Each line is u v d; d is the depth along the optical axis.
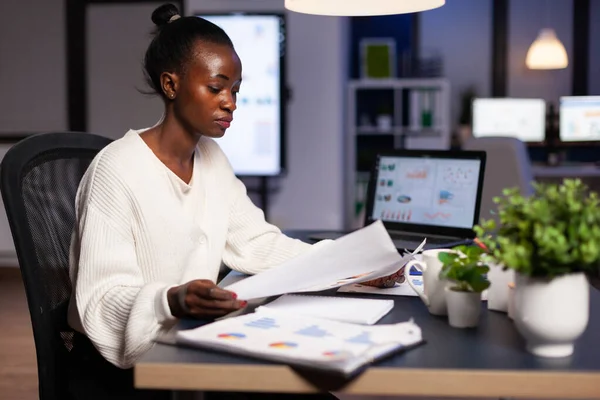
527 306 0.98
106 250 1.33
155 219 1.42
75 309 1.37
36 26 5.27
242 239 1.65
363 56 6.39
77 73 5.25
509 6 6.70
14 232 1.33
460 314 1.13
